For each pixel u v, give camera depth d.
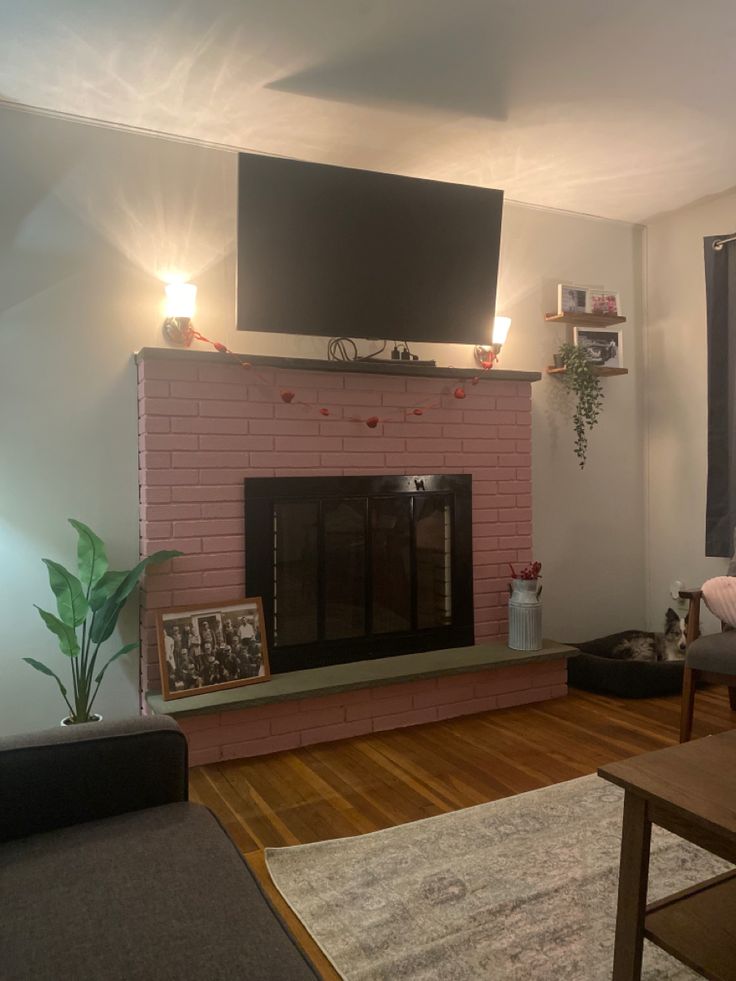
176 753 1.43
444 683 3.20
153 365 2.86
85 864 1.16
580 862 1.98
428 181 3.21
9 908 1.04
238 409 3.01
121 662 2.98
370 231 3.13
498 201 3.36
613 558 4.23
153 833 1.26
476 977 1.53
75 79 2.62
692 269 4.04
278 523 3.12
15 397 2.82
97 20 2.28
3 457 2.80
